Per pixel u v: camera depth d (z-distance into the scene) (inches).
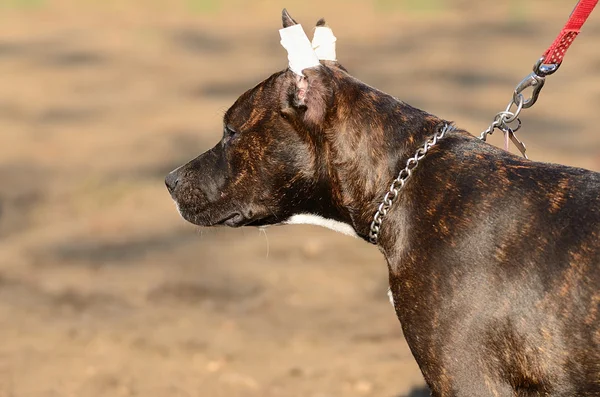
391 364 435.8
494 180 268.1
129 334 475.2
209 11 1486.2
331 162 283.7
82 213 655.8
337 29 1331.2
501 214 262.4
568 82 989.8
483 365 257.3
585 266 253.6
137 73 1095.0
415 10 1450.5
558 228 258.5
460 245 261.9
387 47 1197.7
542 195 263.6
